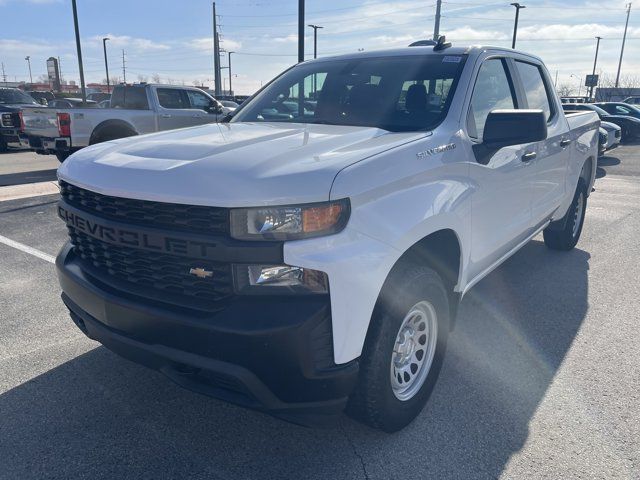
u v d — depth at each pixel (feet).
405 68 12.01
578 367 11.76
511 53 13.64
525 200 13.42
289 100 12.82
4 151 52.80
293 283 7.32
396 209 8.31
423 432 9.50
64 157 38.11
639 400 10.48
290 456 8.89
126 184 8.06
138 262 8.33
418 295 8.86
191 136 10.06
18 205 27.22
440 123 10.37
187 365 7.77
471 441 9.27
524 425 9.70
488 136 10.28
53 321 13.83
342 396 7.87
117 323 8.46
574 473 8.48
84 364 11.69
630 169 44.04
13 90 63.10
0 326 13.50
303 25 49.75
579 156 17.95
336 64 13.19
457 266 10.54
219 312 7.48
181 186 7.59
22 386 10.81
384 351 8.36
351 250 7.56
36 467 8.54
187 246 7.56
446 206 9.39
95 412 10.00
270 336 7.18
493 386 10.98
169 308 7.88
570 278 17.46
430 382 9.97
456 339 13.11
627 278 17.46
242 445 9.16
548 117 15.51
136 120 38.55
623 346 12.75
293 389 7.54
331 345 7.57
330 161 7.89
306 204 7.30
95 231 8.68
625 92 193.06
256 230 7.26
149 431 9.49
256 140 9.22
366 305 7.73
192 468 8.58
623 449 9.04
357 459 8.82
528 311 14.82
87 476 8.38
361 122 11.18
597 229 23.88
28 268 17.76
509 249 13.73
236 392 7.79
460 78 11.21
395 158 8.55
